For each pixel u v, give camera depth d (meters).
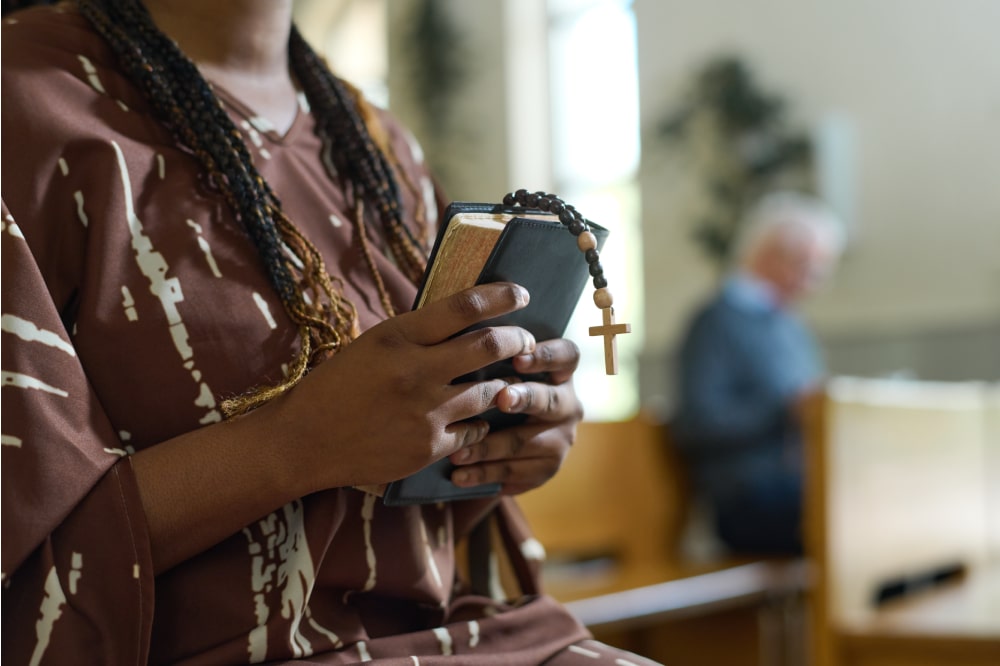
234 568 0.75
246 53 0.93
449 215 0.76
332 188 0.93
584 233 0.76
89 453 0.69
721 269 8.06
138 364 0.75
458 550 1.05
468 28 9.34
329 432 0.71
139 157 0.80
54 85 0.79
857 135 7.51
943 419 2.53
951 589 2.36
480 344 0.72
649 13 8.41
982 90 7.03
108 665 0.67
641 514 2.77
